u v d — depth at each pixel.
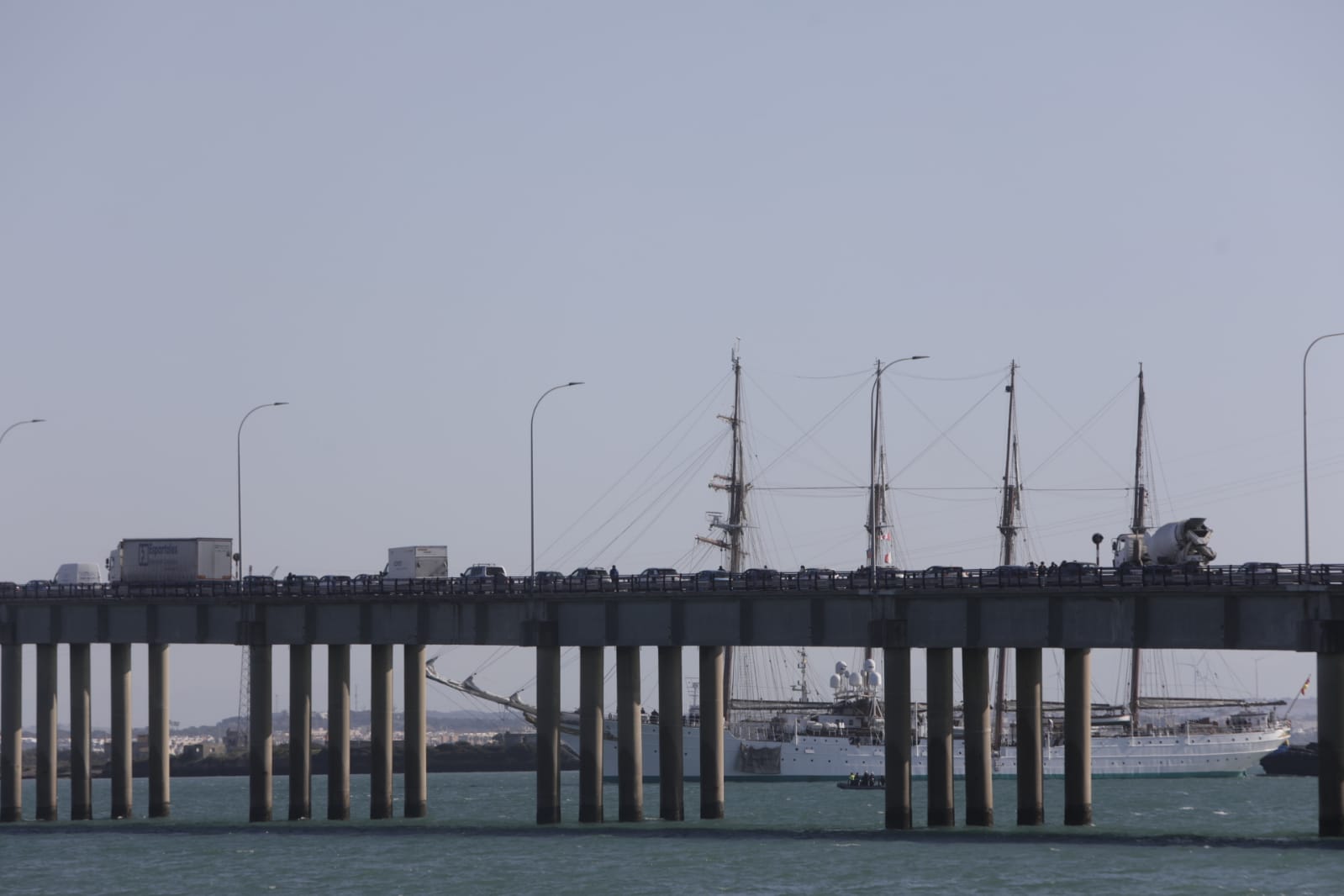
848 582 195.88
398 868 174.00
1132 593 179.00
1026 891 147.12
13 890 168.62
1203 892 144.00
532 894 153.75
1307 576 169.62
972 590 188.12
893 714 194.12
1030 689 196.12
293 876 171.62
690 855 177.25
